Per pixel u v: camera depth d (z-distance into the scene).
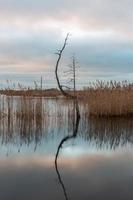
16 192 11.12
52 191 11.21
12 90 34.38
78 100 38.22
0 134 26.12
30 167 14.68
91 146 20.16
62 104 43.47
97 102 37.31
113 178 12.76
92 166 14.74
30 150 19.00
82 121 34.94
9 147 20.09
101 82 37.62
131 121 34.47
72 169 14.24
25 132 27.23
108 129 28.62
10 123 33.09
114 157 16.69
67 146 20.31
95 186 11.74
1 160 16.14
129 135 25.11
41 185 11.91
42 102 34.81
